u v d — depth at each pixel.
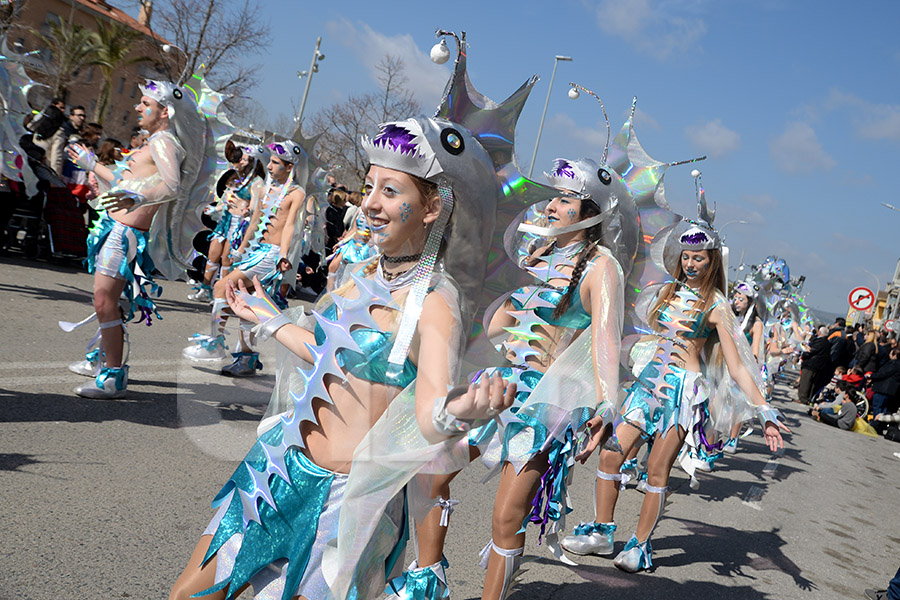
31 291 8.50
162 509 3.73
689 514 6.20
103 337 5.25
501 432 3.15
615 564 4.52
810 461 10.12
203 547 2.00
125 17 42.22
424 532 3.05
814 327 21.59
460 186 2.00
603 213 3.35
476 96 2.20
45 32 32.97
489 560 3.10
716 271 4.79
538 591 3.92
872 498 8.38
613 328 3.14
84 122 11.09
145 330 8.02
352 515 1.91
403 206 1.97
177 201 5.26
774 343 12.59
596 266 3.27
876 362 15.79
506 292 2.23
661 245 3.96
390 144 1.95
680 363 4.69
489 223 2.11
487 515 4.87
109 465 4.14
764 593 4.57
